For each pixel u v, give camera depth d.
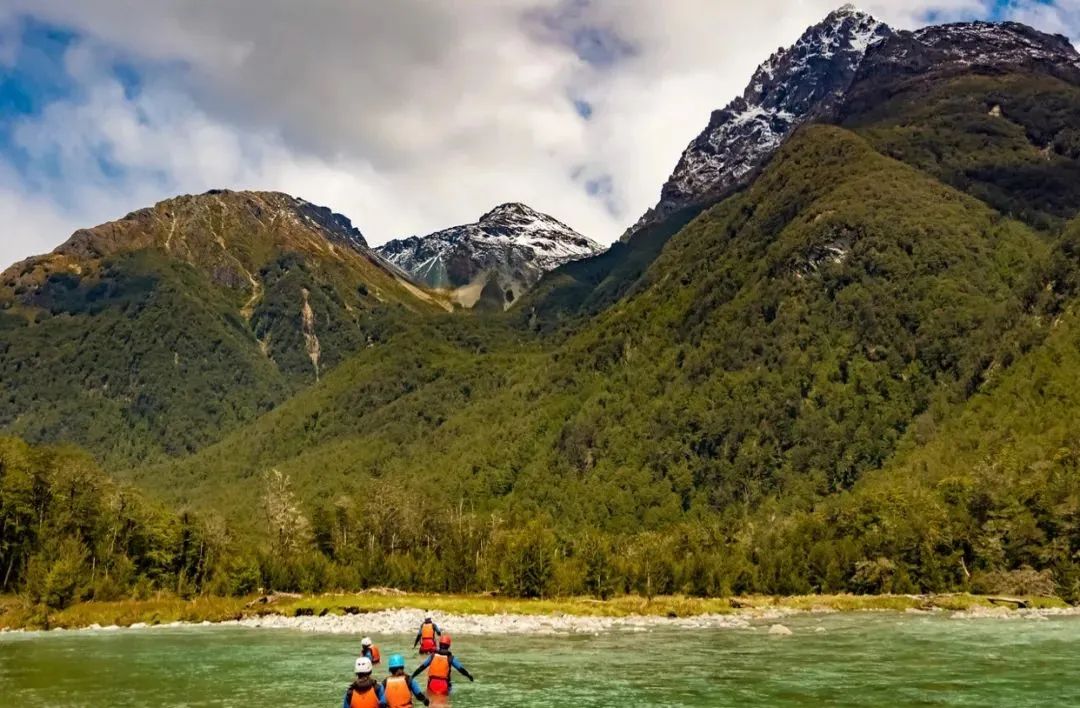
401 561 148.62
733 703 45.72
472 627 92.56
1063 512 140.50
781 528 186.88
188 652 71.75
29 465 133.00
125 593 125.19
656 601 131.88
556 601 128.75
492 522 188.62
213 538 151.62
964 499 166.38
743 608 124.31
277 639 83.81
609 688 50.97
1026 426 197.38
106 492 141.25
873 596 141.00
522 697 47.84
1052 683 51.22
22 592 114.31
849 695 47.91
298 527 172.25
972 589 142.75
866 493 190.88
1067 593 128.75
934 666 59.06
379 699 31.55
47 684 53.97
